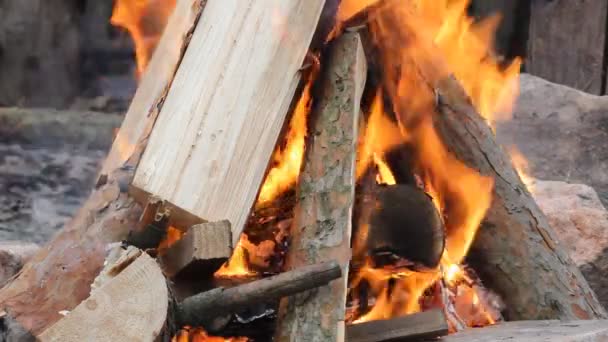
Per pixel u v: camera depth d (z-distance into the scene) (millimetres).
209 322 7965
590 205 13180
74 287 8383
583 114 16359
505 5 22484
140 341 6953
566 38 20688
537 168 16344
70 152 19266
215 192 8383
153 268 7184
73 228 8664
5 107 20938
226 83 8812
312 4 9297
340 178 8602
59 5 21766
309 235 8375
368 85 9875
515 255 9695
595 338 7918
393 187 9336
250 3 9172
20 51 21594
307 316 7875
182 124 8625
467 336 8461
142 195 8430
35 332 8273
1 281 10938
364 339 8367
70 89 21938
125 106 21625
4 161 18297
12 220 15672
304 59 9156
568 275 9672
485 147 9875
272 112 8812
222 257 7895
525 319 9625
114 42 22141
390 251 9102
